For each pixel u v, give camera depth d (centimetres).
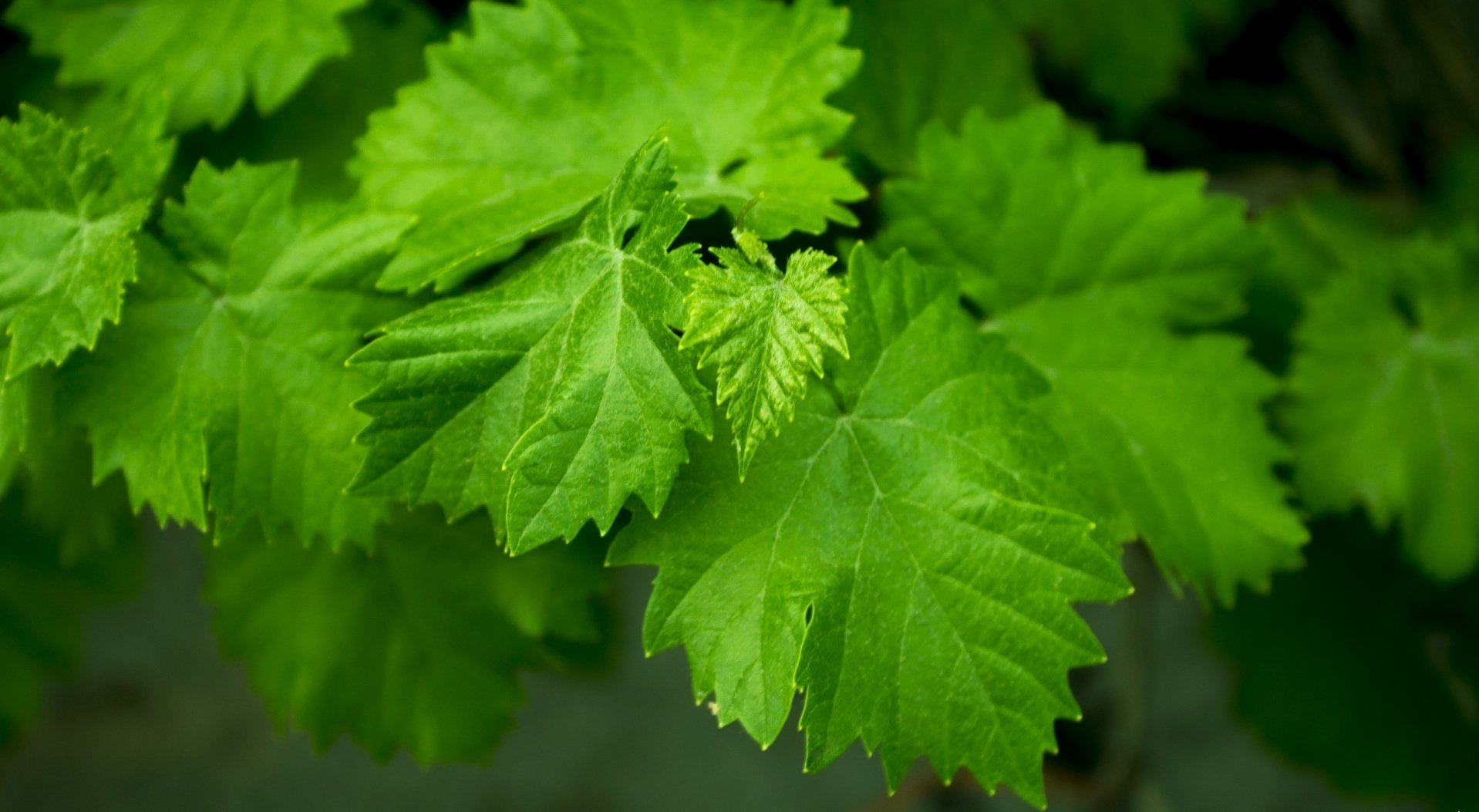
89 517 93
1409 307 101
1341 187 119
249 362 82
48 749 231
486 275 82
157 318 82
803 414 80
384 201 84
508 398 78
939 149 88
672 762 231
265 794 232
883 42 94
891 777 79
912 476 80
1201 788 203
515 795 230
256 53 88
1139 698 148
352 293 83
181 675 239
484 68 84
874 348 80
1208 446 88
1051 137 88
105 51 89
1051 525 80
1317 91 121
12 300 81
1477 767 108
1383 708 109
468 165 84
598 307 78
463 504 78
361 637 90
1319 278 103
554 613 90
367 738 91
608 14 85
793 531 79
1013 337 88
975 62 96
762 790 228
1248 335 101
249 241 82
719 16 85
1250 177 122
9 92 92
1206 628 112
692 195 83
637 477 77
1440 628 108
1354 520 105
